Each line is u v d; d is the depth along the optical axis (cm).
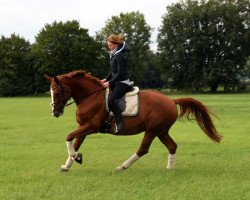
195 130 2008
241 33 8369
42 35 8638
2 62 8538
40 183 938
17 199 814
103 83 1052
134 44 9938
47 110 3456
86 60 8688
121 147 1480
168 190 876
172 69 8675
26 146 1515
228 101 4612
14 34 8988
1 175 1025
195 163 1178
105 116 1041
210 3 8450
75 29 8775
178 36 8606
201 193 852
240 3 8350
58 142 1625
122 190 880
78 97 1050
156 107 1055
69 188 892
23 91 8600
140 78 10125
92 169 1101
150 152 1362
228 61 8369
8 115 2930
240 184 927
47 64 8556
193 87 8519
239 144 1540
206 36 8200
